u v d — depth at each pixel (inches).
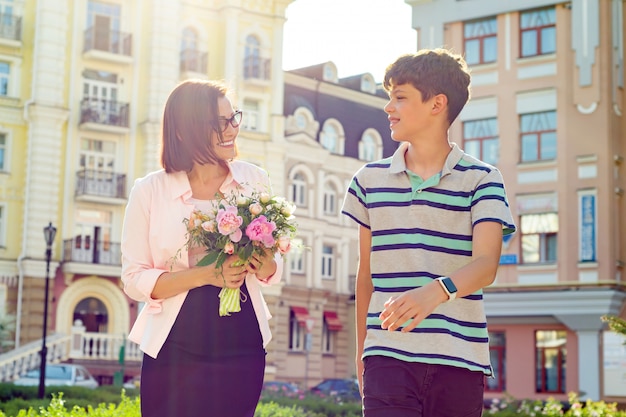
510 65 1289.4
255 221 161.0
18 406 618.2
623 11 1289.4
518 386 1259.8
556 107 1261.1
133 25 1537.9
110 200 1480.1
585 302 1221.1
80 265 1443.2
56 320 1437.0
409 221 153.8
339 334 1797.5
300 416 452.1
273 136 1662.2
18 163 1451.8
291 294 1710.1
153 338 162.7
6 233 1432.1
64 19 1485.0
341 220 1814.7
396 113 156.4
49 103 1461.6
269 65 1654.8
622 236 1254.3
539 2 1270.9
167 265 165.8
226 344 162.7
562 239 1244.5
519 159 1278.3
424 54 157.1
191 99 165.9
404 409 147.2
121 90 1525.6
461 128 1317.7
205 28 1608.0
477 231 150.6
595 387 1213.1
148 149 1521.9
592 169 1237.7
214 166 169.8
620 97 1273.4
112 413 328.8
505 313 1266.0
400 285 152.7
